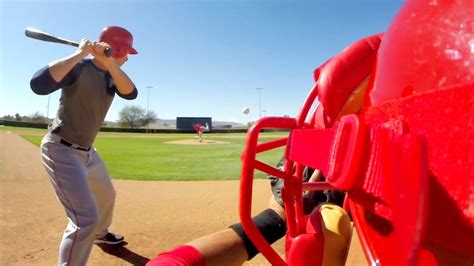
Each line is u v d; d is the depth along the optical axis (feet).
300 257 3.86
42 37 8.34
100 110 8.73
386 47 3.18
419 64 2.70
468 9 2.43
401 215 2.26
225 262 4.74
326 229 3.91
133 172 27.37
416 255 2.11
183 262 4.44
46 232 12.07
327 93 3.88
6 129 129.59
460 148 2.22
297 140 3.84
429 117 2.46
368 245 3.16
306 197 5.77
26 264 9.56
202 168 30.27
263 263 9.45
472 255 2.30
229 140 93.20
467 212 2.18
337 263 3.99
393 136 2.36
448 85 2.46
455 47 2.45
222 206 15.83
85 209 8.05
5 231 12.16
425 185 2.11
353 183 2.77
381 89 3.18
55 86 7.89
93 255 10.18
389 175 2.42
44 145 8.31
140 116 223.92
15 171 25.55
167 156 42.47
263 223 5.39
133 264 9.66
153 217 14.08
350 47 4.03
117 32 9.13
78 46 8.35
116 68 8.42
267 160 33.86
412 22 2.83
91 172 9.32
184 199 17.38
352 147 2.72
